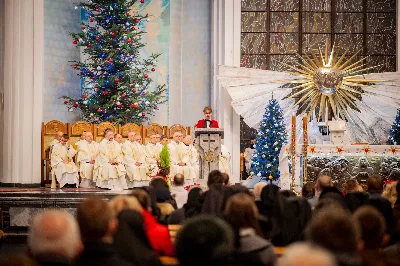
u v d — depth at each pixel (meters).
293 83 21.84
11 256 3.68
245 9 22.53
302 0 22.67
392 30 22.69
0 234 14.22
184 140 19.25
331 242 4.23
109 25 21.03
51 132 20.23
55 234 4.33
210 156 16.69
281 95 21.67
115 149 19.06
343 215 4.30
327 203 7.38
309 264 3.34
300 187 17.56
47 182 19.97
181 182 12.12
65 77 21.83
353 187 10.23
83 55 22.44
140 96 20.89
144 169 19.28
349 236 4.25
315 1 22.69
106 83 20.66
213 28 22.58
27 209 16.47
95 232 4.62
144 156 19.45
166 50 22.73
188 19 23.11
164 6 22.78
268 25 22.55
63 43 21.78
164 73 22.67
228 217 6.16
